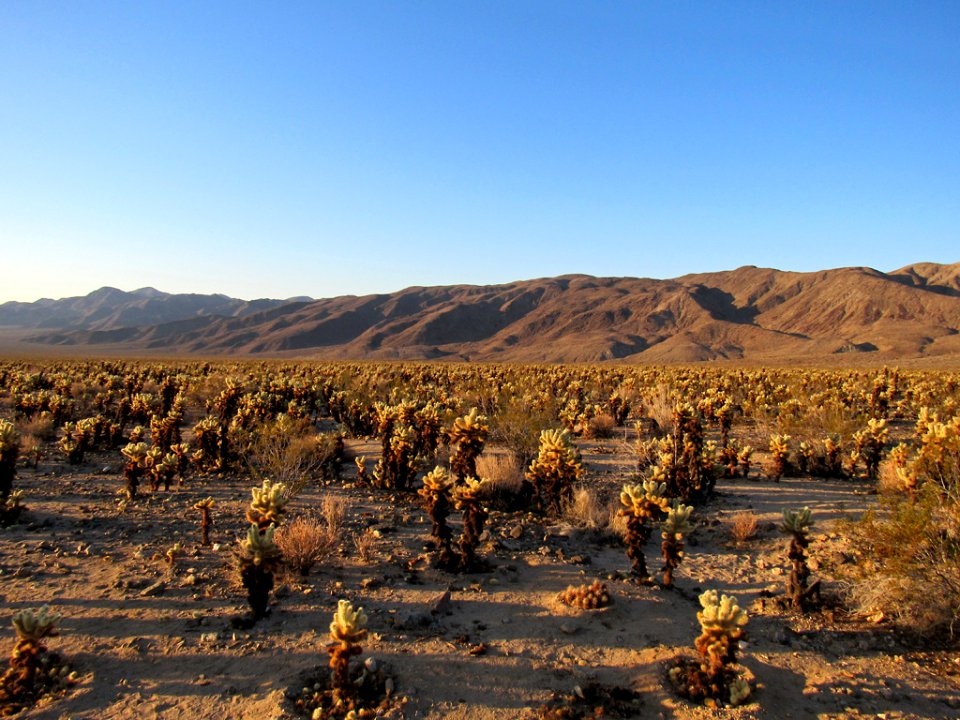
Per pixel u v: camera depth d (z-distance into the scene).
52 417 17.14
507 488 10.70
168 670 4.88
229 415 18.58
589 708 4.58
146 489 10.58
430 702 4.60
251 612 5.91
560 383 30.27
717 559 8.05
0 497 8.54
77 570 6.77
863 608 6.27
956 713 4.59
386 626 5.75
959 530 6.23
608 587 6.85
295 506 9.76
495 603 6.43
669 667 5.17
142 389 25.42
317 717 4.35
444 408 18.56
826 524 9.35
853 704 4.70
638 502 7.11
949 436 7.60
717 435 18.23
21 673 4.53
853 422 16.48
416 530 8.80
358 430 17.94
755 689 4.85
